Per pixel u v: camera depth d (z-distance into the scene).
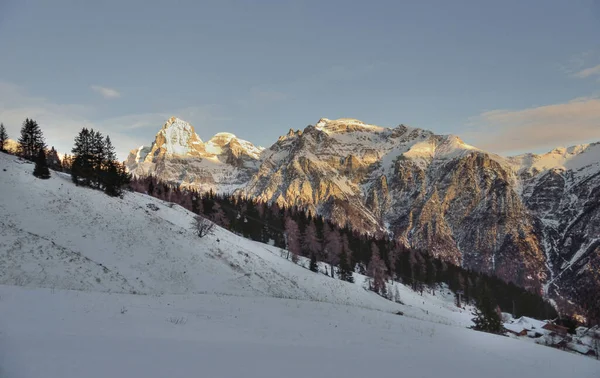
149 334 13.79
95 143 75.31
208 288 49.03
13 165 60.19
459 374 13.20
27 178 55.91
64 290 20.83
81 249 43.19
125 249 48.53
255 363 11.12
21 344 9.84
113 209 58.91
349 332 20.55
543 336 78.50
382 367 12.69
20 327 11.80
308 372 10.85
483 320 51.62
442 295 131.25
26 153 88.31
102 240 47.97
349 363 12.71
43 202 50.53
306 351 14.17
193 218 78.31
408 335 22.00
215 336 15.32
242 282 55.25
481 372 14.13
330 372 11.16
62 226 46.66
